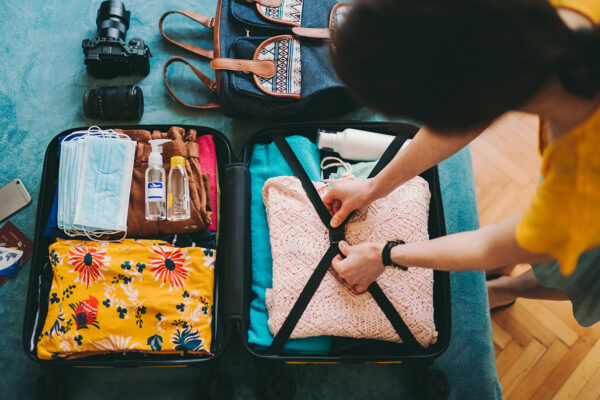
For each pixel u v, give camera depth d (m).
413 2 0.31
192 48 1.30
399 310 0.93
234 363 1.08
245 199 1.04
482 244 0.56
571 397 1.20
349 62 0.35
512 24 0.31
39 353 0.92
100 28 1.24
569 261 0.45
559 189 0.42
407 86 0.34
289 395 1.02
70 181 0.99
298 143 1.09
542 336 1.24
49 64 1.29
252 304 1.01
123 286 0.95
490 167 1.39
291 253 0.96
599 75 0.35
